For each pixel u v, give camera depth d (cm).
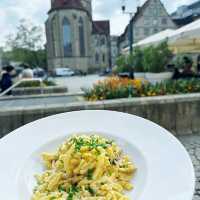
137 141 137
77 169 116
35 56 4541
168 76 1037
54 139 147
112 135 145
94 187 109
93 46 5544
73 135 140
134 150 133
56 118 158
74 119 158
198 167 282
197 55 1193
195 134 395
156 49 1240
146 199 102
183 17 4709
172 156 119
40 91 1005
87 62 4991
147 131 141
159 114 384
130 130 146
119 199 104
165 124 389
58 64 4766
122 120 153
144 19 4434
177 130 394
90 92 553
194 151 330
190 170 109
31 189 117
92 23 5659
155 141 132
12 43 4334
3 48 4312
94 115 160
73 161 117
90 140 127
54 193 109
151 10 4453
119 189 110
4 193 113
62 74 3406
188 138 379
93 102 373
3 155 133
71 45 4756
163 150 125
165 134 134
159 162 119
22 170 127
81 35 4862
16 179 121
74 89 1159
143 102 376
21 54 4334
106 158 118
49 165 131
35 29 4441
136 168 123
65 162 118
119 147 138
